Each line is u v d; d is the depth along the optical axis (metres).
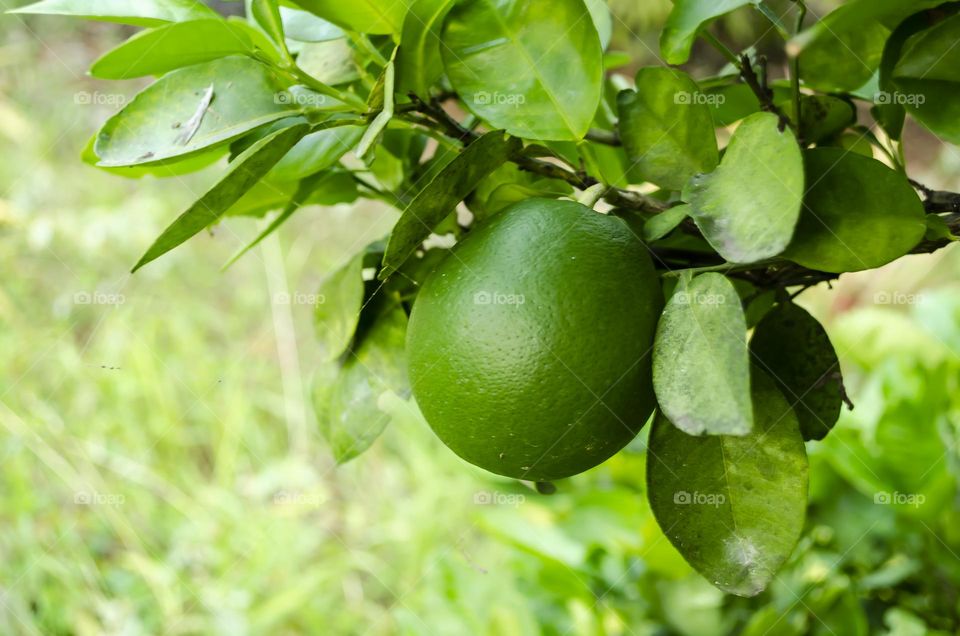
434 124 0.59
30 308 1.64
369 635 1.28
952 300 1.13
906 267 1.75
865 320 1.16
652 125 0.58
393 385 0.61
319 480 1.45
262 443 1.59
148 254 0.54
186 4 0.59
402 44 0.57
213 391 1.59
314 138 0.60
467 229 0.60
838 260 0.54
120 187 1.90
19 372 1.51
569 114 0.56
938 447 0.83
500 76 0.57
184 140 0.56
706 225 0.53
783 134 0.52
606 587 0.91
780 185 0.52
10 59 2.07
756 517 0.55
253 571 1.30
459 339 0.54
